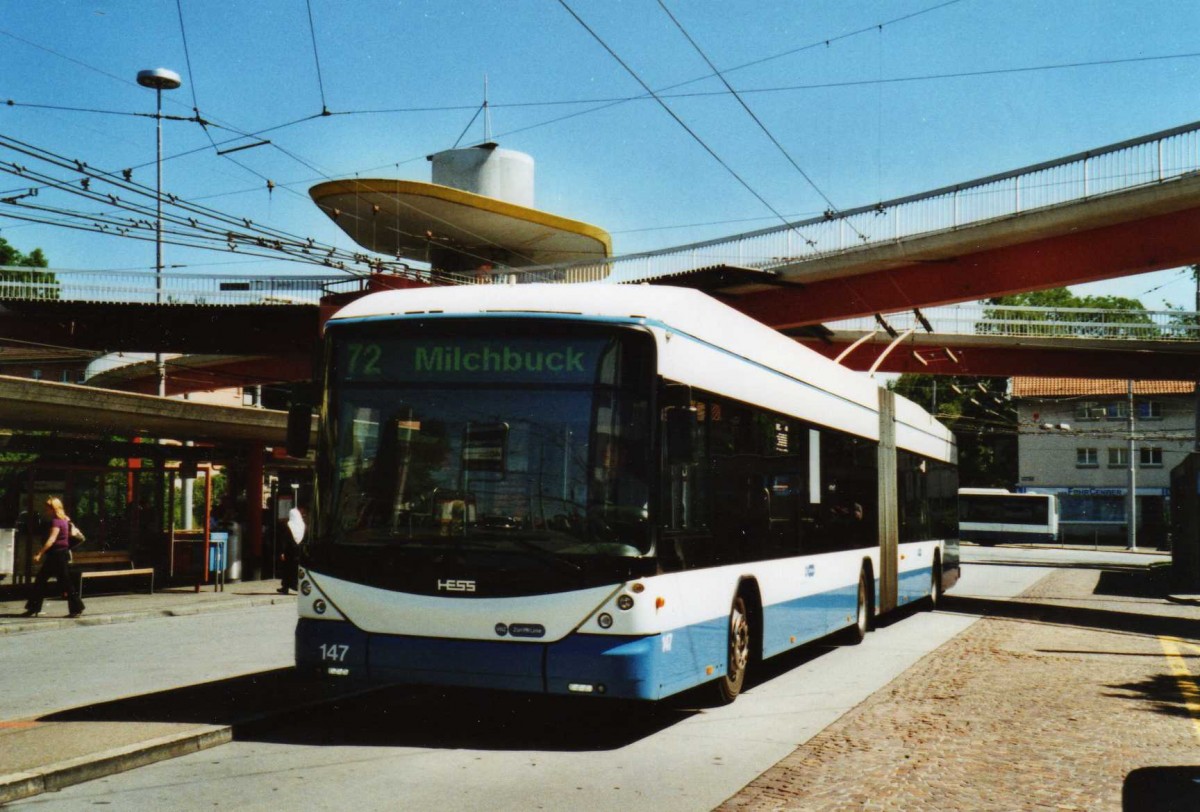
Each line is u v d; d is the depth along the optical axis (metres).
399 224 51.69
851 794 6.66
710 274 35.03
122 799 6.38
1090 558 50.34
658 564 7.87
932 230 30.16
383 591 7.99
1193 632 18.31
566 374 8.03
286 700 9.13
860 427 14.70
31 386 17.28
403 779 6.98
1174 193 25.02
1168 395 71.69
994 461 82.25
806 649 14.18
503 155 55.38
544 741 8.26
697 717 9.30
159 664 12.14
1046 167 27.61
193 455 23.42
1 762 6.78
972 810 6.38
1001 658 13.52
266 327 44.81
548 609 7.70
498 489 7.95
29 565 20.11
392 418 8.25
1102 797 6.73
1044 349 44.62
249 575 25.91
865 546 14.68
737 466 9.85
